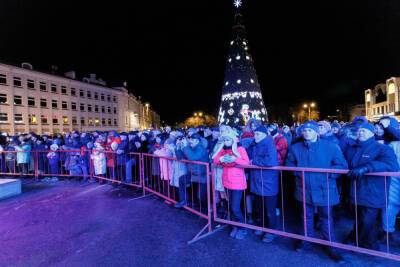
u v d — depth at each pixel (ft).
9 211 19.66
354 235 12.18
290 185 17.54
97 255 12.59
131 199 22.00
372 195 10.87
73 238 14.61
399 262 10.95
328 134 17.81
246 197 16.08
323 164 11.64
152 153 24.59
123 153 26.40
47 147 33.40
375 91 195.93
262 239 13.50
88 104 153.79
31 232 15.66
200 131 27.20
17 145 33.63
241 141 18.17
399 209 12.78
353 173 10.44
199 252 12.48
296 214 16.89
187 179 18.97
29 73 114.83
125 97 190.60
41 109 120.98
